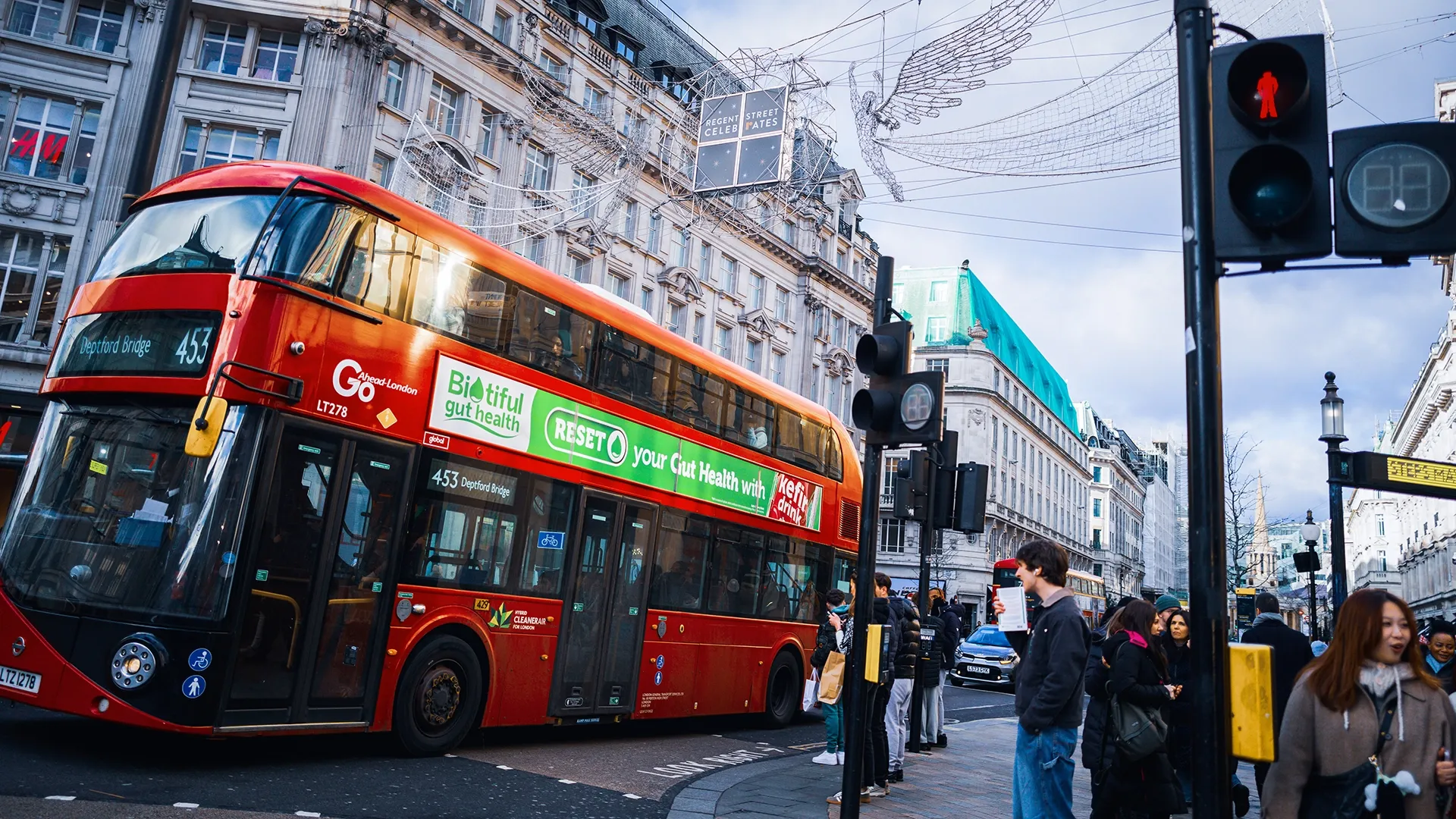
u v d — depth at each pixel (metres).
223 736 7.00
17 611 7.15
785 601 14.04
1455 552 44.66
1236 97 3.68
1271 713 3.40
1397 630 3.66
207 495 7.08
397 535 8.34
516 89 30.70
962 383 64.62
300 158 25.69
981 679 25.75
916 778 9.78
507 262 9.68
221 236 7.73
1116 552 98.50
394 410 8.34
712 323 39.47
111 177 25.30
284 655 7.39
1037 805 5.39
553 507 10.05
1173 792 5.66
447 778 7.94
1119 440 111.94
